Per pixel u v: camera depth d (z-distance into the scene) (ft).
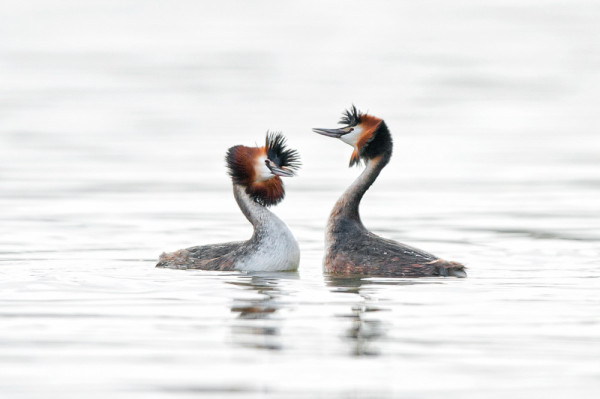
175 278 49.11
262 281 48.34
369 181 53.67
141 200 77.15
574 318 40.68
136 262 54.34
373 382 33.14
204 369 34.45
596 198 78.02
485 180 86.79
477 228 66.74
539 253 57.67
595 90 151.23
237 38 224.12
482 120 125.08
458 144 107.86
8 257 55.72
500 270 51.75
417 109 135.13
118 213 71.77
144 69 177.88
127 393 32.24
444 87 156.76
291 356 35.83
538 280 48.62
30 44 209.56
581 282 48.11
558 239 62.59
